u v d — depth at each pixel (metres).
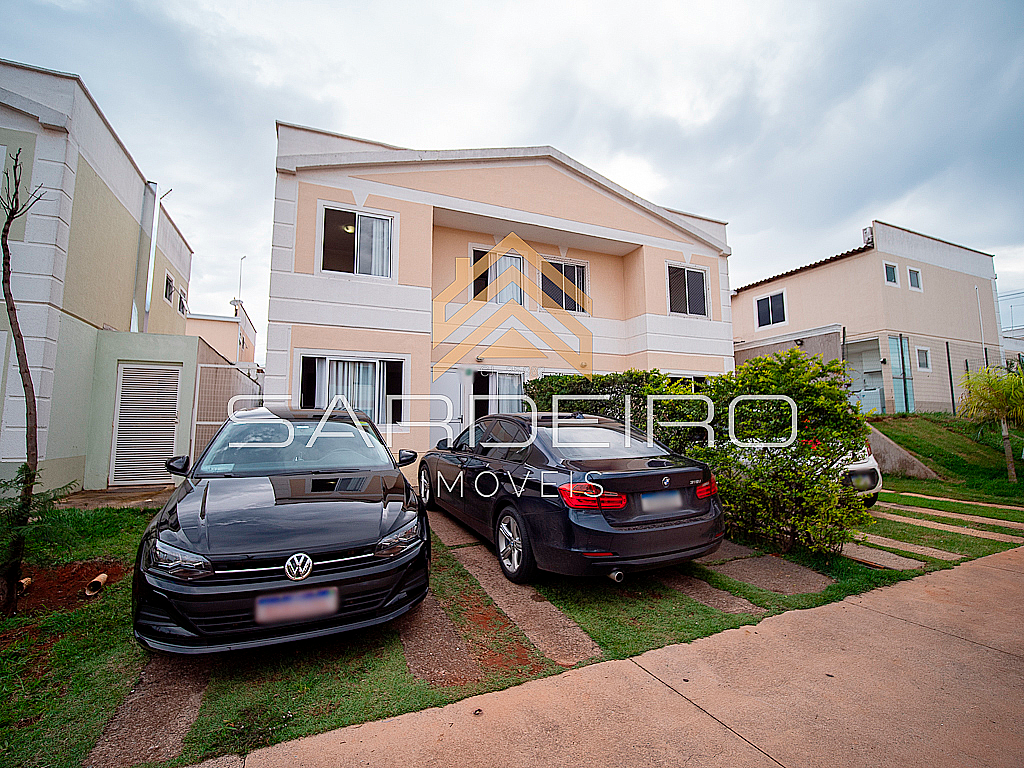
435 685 2.63
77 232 7.89
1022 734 2.23
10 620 3.27
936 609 3.62
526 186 10.38
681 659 2.91
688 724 2.30
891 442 10.20
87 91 8.09
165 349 8.82
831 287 16.91
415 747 2.15
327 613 2.73
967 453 9.95
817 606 3.69
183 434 8.79
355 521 3.09
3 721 2.31
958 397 16.75
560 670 2.79
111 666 2.79
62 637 3.11
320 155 8.52
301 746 2.16
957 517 6.43
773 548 5.04
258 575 2.65
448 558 4.73
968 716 2.36
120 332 8.77
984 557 4.83
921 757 2.08
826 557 4.61
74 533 3.76
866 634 3.23
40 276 7.16
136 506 6.61
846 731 2.25
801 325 17.75
